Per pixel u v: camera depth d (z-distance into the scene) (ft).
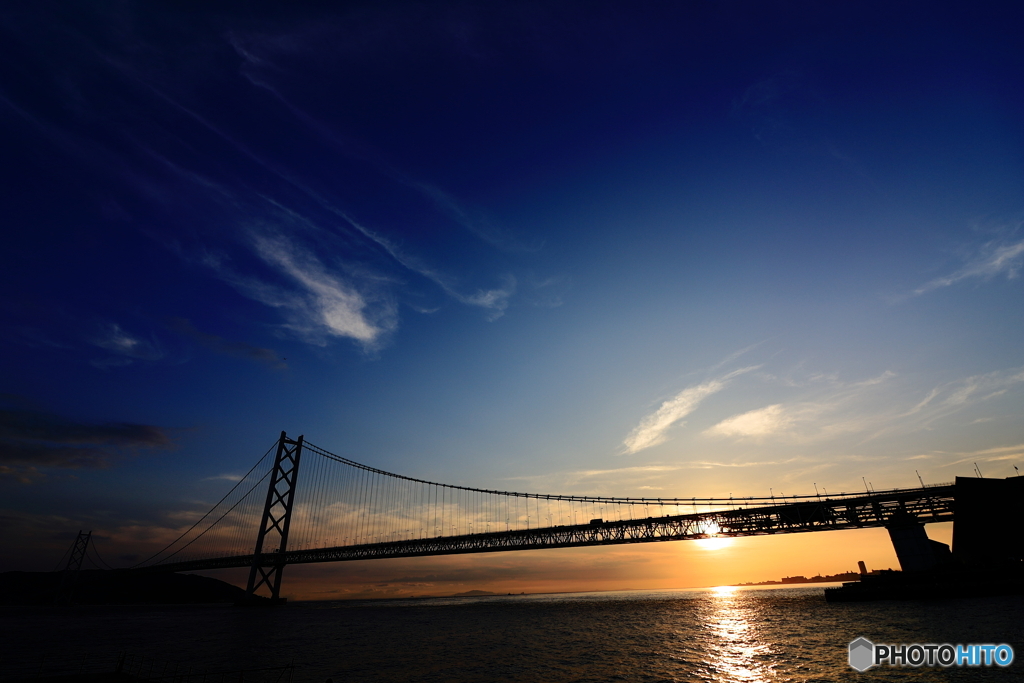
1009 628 147.33
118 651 183.93
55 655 173.68
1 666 151.94
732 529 303.48
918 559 252.42
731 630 209.87
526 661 151.33
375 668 143.43
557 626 262.26
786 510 289.94
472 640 208.33
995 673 109.29
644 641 189.88
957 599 223.71
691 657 150.61
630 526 328.90
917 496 260.21
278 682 124.67
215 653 176.96
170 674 132.87
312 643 205.36
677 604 458.50
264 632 256.93
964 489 247.91
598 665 141.90
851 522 272.51
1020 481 239.30
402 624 300.61
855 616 212.23
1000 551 234.17
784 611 277.23
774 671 127.03
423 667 144.25
